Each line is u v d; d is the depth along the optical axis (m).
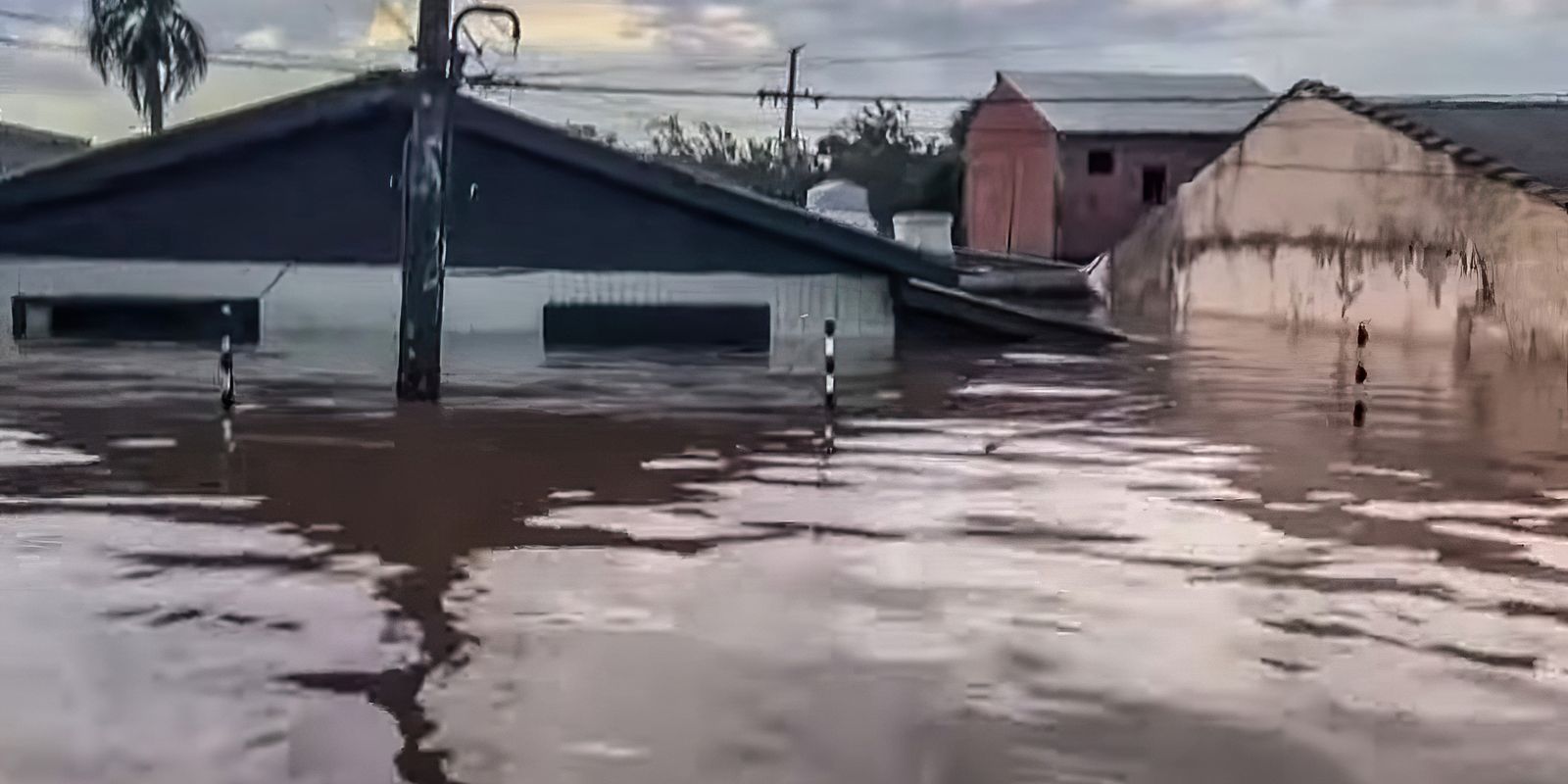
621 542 11.12
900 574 10.23
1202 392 22.52
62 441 15.69
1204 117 54.91
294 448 15.42
